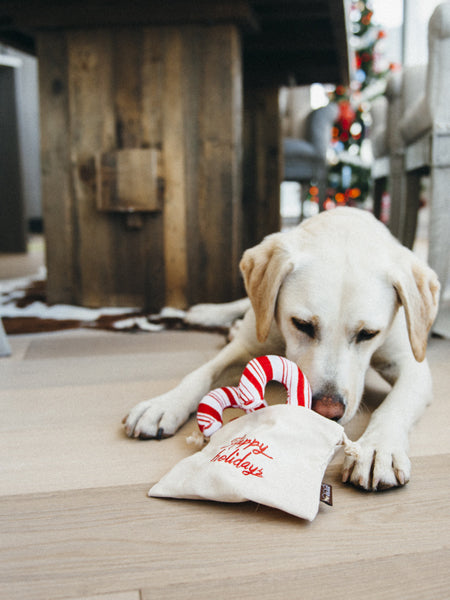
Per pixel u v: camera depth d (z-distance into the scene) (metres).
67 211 2.55
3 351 1.83
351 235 1.29
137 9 2.33
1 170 5.20
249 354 1.46
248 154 3.52
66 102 2.47
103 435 1.20
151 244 2.52
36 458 1.09
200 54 2.37
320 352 1.16
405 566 0.76
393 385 1.37
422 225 7.05
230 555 0.78
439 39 1.91
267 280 1.27
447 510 0.91
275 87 3.44
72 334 2.17
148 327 2.21
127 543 0.81
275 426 0.94
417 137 2.49
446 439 1.18
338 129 6.68
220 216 2.45
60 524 0.86
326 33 2.98
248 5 2.29
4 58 4.82
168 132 2.43
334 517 0.88
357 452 0.95
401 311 1.36
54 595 0.70
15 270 4.04
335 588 0.72
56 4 2.37
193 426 1.25
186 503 0.92
